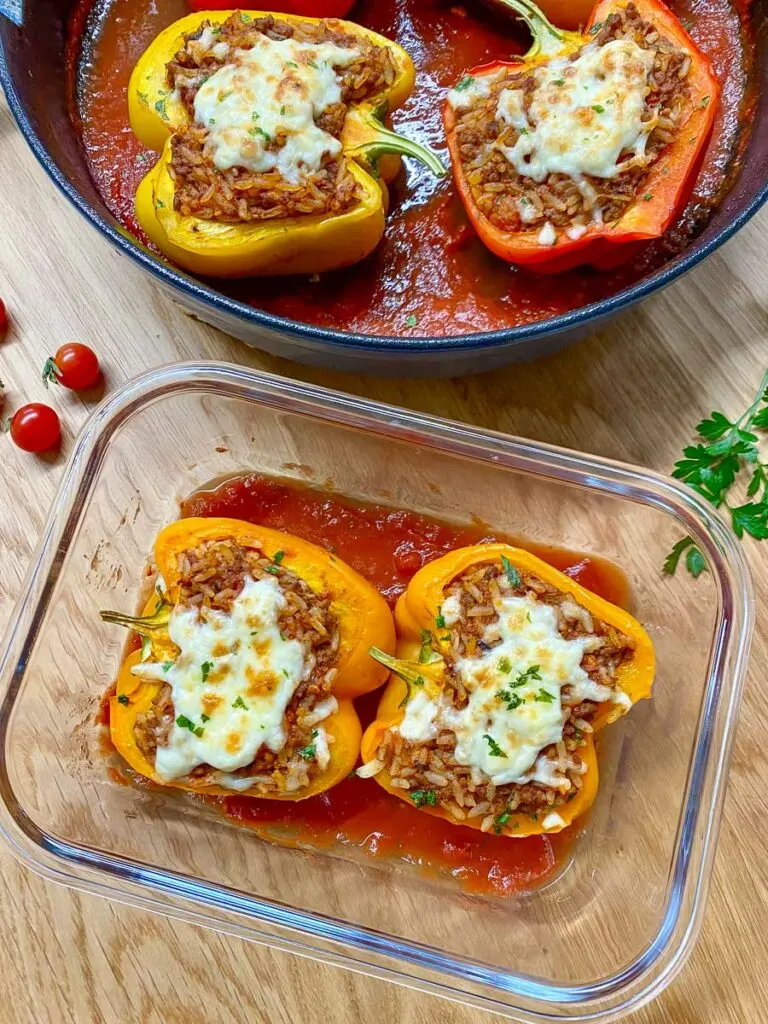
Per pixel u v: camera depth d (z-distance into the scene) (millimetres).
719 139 393
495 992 353
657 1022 363
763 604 381
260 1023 367
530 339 336
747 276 400
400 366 362
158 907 359
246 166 357
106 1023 370
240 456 400
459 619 350
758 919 365
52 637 383
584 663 348
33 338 414
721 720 357
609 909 369
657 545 380
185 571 355
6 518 404
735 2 401
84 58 418
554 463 371
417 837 377
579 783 349
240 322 346
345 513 395
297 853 380
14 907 377
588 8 392
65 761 383
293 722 350
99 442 380
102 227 344
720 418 373
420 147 365
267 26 375
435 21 414
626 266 386
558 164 357
